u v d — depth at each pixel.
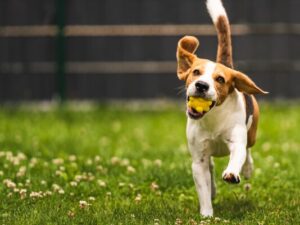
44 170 10.01
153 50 18.83
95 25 18.78
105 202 8.52
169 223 7.51
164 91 18.91
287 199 8.79
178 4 18.69
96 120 16.27
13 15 18.81
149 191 9.14
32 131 14.55
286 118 16.28
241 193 9.16
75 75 18.91
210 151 8.00
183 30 18.69
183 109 17.88
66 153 11.77
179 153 11.96
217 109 7.69
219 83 7.52
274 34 18.72
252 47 18.72
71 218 7.64
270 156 11.66
